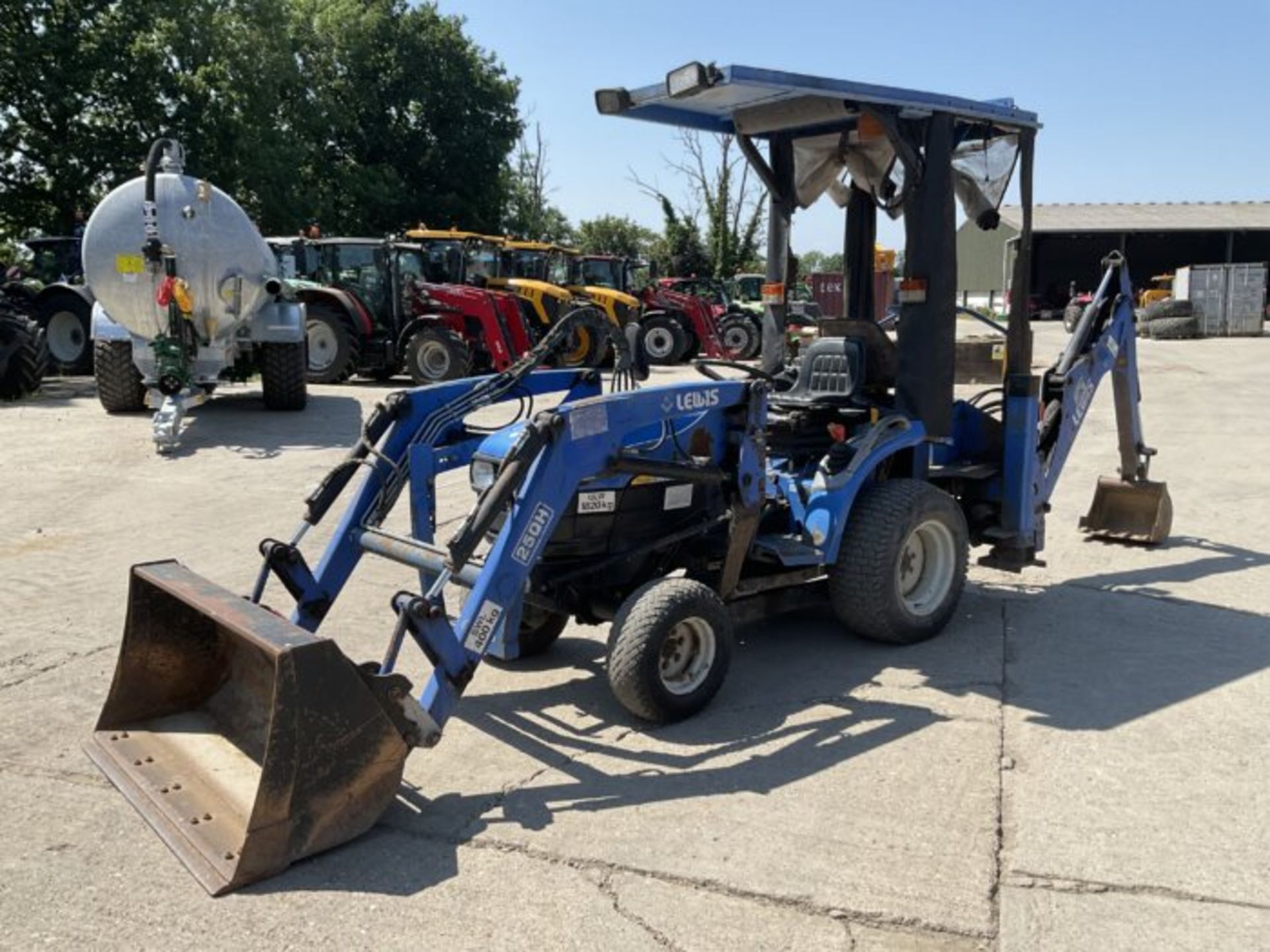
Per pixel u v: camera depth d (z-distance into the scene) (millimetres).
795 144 5637
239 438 11516
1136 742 4215
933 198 5129
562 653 5340
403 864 3334
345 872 3281
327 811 3326
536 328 18703
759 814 3658
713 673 4484
